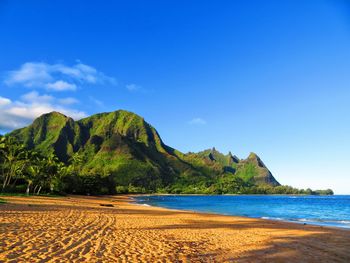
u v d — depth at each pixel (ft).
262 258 44.14
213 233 71.20
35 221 66.64
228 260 41.78
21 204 120.57
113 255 39.58
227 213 184.44
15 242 41.57
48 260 33.99
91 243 46.26
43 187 303.68
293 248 53.26
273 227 89.40
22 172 278.05
